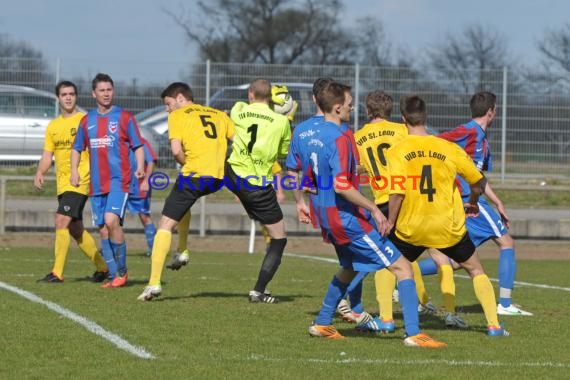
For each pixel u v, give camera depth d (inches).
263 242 2001.7
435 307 1130.0
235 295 1197.1
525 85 2260.1
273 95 1277.1
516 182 2281.0
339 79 2228.1
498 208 1082.7
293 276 1460.4
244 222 2027.6
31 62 2210.9
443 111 2240.4
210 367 739.4
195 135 1141.7
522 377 722.8
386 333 930.7
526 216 2190.0
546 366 768.9
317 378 706.8
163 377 702.5
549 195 2313.0
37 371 717.3
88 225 1979.6
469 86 2245.3
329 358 786.2
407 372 733.9
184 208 1136.2
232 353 799.7
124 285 1262.3
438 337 909.2
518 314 1080.8
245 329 925.2
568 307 1147.9
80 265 1565.0
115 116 1236.5
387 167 924.6
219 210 2149.4
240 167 1133.7
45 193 2242.9
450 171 861.8
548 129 2265.0
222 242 1991.9
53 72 2214.6
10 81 2210.9
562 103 2263.8
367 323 938.1
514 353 824.9
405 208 864.9
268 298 1130.7
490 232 1083.3
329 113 871.7
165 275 1428.4
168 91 1184.8
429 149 858.8
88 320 951.6
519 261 1841.8
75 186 1248.2
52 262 1567.4
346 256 880.3
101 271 1311.5
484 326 987.3
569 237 2069.4
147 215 1699.1
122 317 980.6
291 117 1288.1
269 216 1133.7
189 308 1063.0
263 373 721.0
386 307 938.7
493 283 1429.6
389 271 916.0
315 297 1192.8
